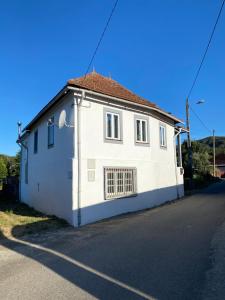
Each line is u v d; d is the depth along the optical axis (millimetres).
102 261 7242
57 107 15656
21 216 15625
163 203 18047
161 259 7000
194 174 32781
